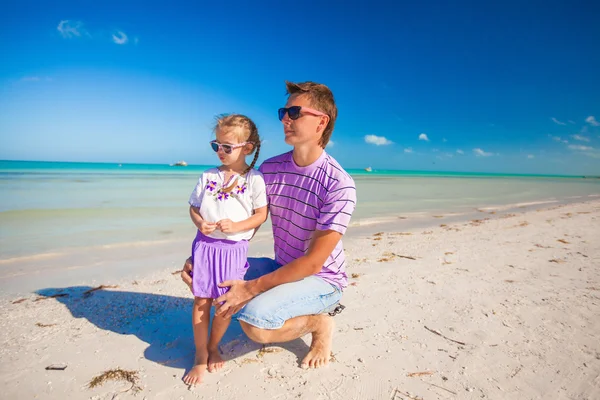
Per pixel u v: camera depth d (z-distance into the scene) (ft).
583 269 14.94
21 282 12.85
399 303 11.19
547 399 6.64
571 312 10.53
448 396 6.73
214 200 7.84
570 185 120.88
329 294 7.89
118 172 124.88
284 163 8.48
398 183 94.48
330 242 7.21
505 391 6.88
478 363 7.85
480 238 21.68
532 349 8.44
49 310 10.49
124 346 8.50
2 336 8.86
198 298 7.67
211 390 6.88
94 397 6.62
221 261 7.61
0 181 56.90
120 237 20.25
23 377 7.15
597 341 8.82
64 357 7.95
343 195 7.32
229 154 7.89
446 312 10.54
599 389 6.93
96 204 32.17
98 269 14.64
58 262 15.39
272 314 7.06
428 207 39.93
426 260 16.34
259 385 7.06
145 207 31.50
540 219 30.48
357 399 6.64
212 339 7.89
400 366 7.74
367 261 16.10
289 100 7.63
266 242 20.24
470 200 50.37
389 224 27.53
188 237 20.72
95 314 10.27
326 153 8.10
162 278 13.70
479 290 12.39
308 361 7.78
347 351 8.34
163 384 7.06
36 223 23.13
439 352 8.31
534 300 11.46
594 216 32.50
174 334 9.16
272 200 8.51
